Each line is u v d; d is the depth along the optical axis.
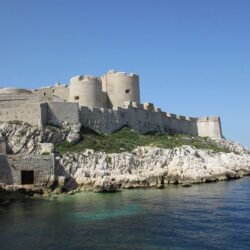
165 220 31.39
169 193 47.81
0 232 27.91
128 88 77.44
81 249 23.97
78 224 30.20
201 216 32.94
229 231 27.86
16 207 37.91
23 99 60.34
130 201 41.19
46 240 25.83
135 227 29.12
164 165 61.72
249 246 24.36
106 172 53.47
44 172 48.16
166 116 86.62
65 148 57.00
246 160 81.06
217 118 96.06
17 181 46.50
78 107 63.12
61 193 47.78
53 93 75.81
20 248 24.23
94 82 72.19
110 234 27.17
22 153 51.94
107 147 61.16
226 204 39.09
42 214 34.16
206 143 86.56
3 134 53.84
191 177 59.97
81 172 51.84
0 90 69.44
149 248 24.03
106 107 77.12
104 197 44.41
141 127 77.00
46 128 57.19
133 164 58.78
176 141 77.88
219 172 65.94
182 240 25.67
